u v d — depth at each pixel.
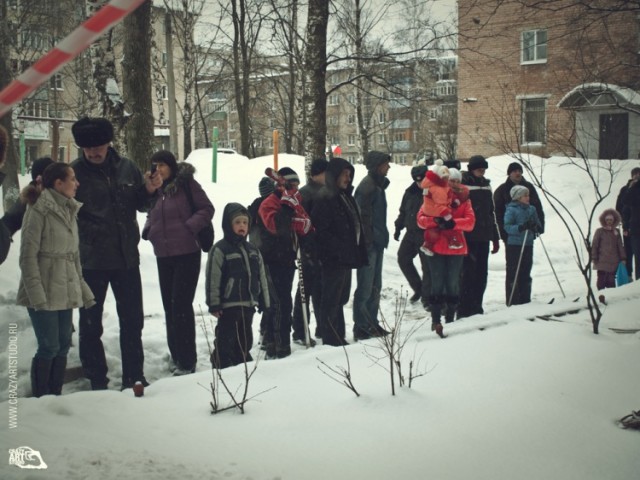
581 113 26.58
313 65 13.02
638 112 10.64
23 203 5.52
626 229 11.93
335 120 70.44
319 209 7.15
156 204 6.61
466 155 31.08
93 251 5.85
